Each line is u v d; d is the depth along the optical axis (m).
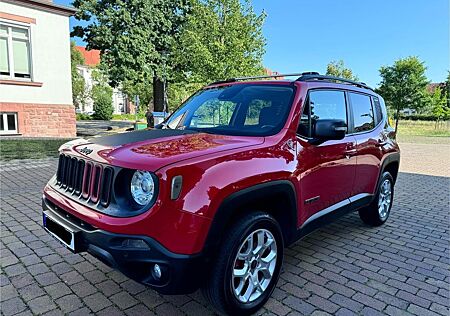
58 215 2.57
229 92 3.56
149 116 15.24
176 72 18.59
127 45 17.31
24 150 10.58
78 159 2.55
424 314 2.66
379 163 4.34
